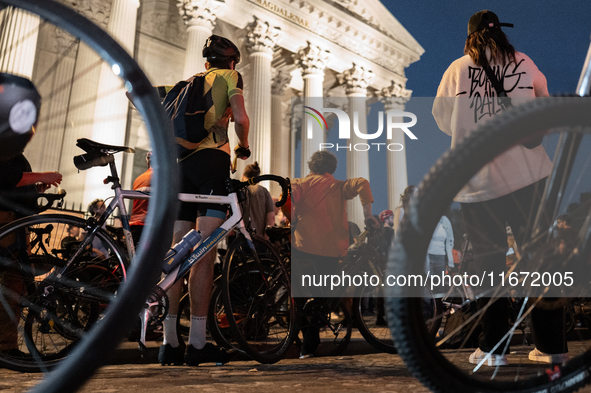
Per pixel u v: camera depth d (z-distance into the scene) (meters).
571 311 1.81
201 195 2.42
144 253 0.87
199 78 2.58
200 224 2.43
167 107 2.56
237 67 20.23
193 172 2.49
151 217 0.90
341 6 20.38
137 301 0.83
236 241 2.60
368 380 1.87
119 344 0.80
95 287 2.10
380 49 21.98
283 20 18.55
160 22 18.56
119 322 0.80
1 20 0.90
